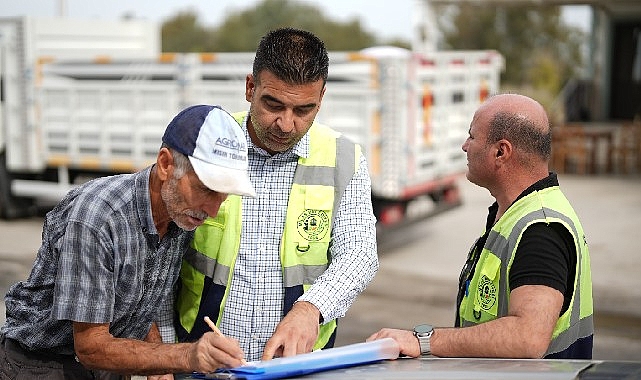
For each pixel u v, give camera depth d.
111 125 10.47
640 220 11.67
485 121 2.62
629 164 17.41
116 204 2.33
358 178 2.84
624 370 1.91
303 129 2.62
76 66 10.69
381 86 8.41
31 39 11.09
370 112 8.48
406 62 8.43
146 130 10.19
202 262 2.78
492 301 2.50
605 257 9.52
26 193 11.49
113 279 2.34
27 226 11.37
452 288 8.26
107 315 2.33
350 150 2.86
